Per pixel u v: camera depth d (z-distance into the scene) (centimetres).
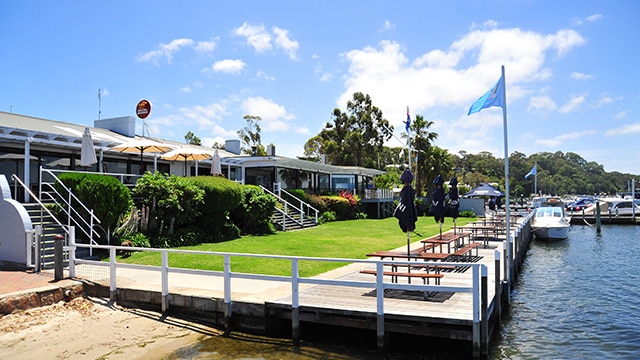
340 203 3628
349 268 1412
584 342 969
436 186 1560
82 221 1552
